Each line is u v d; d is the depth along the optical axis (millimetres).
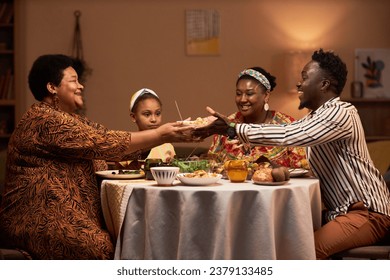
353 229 2428
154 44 5824
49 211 2467
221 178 2580
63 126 2506
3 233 2557
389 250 2395
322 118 2449
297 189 2273
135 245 2342
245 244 2223
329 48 5914
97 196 2619
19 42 5531
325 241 2422
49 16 5773
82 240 2416
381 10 5918
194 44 5832
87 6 5789
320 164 2586
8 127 5688
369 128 5824
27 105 5785
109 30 5805
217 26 5836
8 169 2619
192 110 5855
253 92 2984
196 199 2197
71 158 2566
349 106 2568
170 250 2264
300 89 2648
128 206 2338
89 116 5809
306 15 5883
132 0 5805
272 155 2953
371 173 2551
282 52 5875
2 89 5570
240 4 5844
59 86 2648
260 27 5859
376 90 5926
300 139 2436
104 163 2867
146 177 2531
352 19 5914
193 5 5828
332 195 2586
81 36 5789
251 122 3072
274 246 2209
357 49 5926
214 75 5852
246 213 2213
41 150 2525
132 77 5824
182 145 5215
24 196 2512
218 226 2168
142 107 3279
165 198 2250
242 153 2988
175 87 5848
